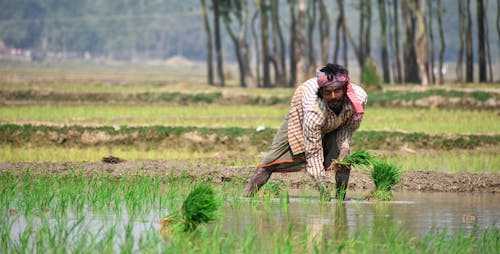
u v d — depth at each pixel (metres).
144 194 16.22
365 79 56.53
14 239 11.80
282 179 20.27
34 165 21.92
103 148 30.56
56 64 198.25
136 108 47.19
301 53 72.94
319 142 15.14
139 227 12.85
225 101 56.12
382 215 14.57
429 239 11.76
